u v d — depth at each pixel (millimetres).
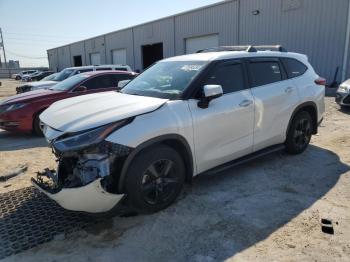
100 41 37375
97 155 3084
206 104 3811
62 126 3289
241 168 4969
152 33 27766
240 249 2967
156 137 3389
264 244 3031
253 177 4617
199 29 22766
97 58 39281
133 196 3338
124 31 32000
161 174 3574
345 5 14531
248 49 4762
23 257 2930
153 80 4395
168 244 3076
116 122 3203
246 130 4395
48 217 3613
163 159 3527
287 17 17031
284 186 4301
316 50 15961
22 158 5949
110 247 3055
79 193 3020
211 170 4117
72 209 3145
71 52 46906
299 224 3354
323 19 15469
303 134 5535
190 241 3111
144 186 3438
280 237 3135
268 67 4883
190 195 4066
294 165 5066
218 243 3066
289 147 5363
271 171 4832
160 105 3549
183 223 3422
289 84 5078
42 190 3373
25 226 3438
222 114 4016
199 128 3789
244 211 3648
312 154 5590
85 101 3980
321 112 5738
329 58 15484
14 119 7535
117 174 3242
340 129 7465
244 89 4422
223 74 4227
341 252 2885
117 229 3350
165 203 3660
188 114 3689
